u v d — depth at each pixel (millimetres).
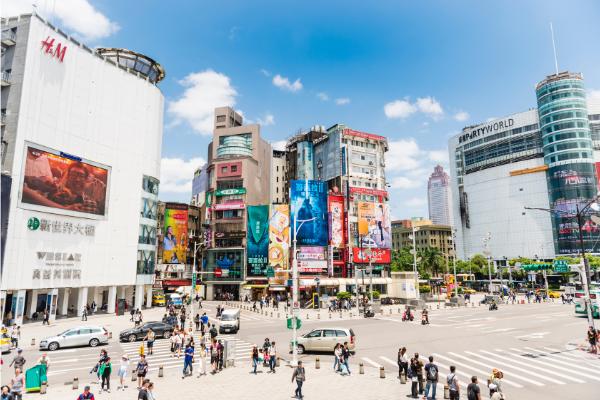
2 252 37250
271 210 74625
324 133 106062
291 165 108938
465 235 149750
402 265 91688
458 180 156125
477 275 122062
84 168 48344
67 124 46469
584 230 112375
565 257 107188
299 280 66875
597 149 122000
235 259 75438
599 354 23406
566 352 24016
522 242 128875
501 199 136750
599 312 39062
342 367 20812
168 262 81500
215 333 22594
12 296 39375
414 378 15711
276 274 72000
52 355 24828
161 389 17094
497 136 140375
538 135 129000
